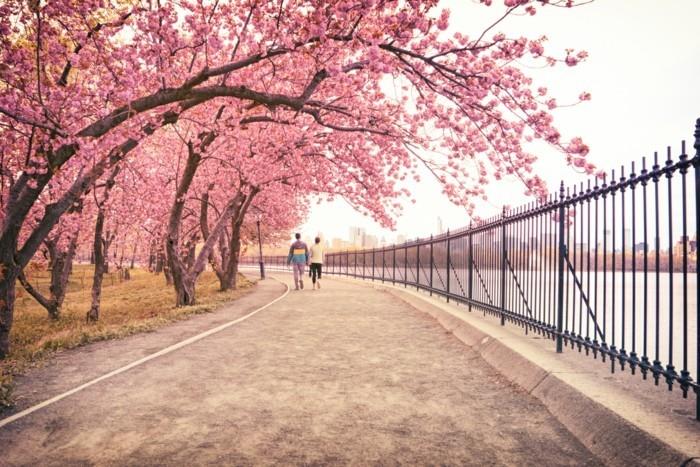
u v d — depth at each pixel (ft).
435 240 50.49
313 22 21.72
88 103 26.68
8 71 23.50
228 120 41.45
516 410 14.79
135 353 24.07
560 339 20.39
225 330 31.65
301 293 64.49
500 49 22.58
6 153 27.91
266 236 152.35
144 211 69.87
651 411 12.14
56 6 22.90
